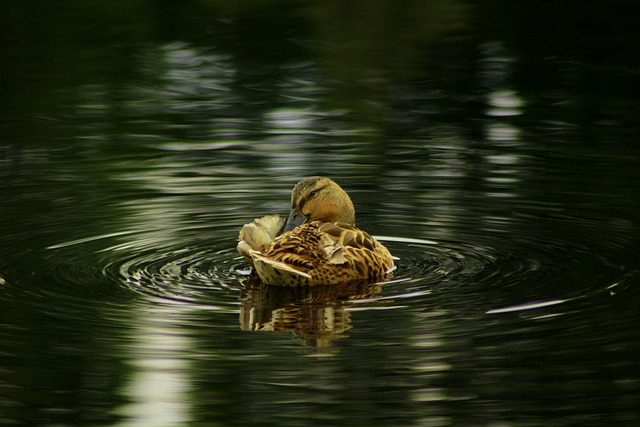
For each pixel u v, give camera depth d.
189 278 11.71
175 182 15.74
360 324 10.17
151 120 19.25
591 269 11.74
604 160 16.55
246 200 14.88
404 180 15.67
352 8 28.39
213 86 21.58
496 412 8.51
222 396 8.82
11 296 10.98
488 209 14.27
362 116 19.41
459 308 10.55
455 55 23.78
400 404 8.64
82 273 11.82
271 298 10.98
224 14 27.66
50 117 19.47
